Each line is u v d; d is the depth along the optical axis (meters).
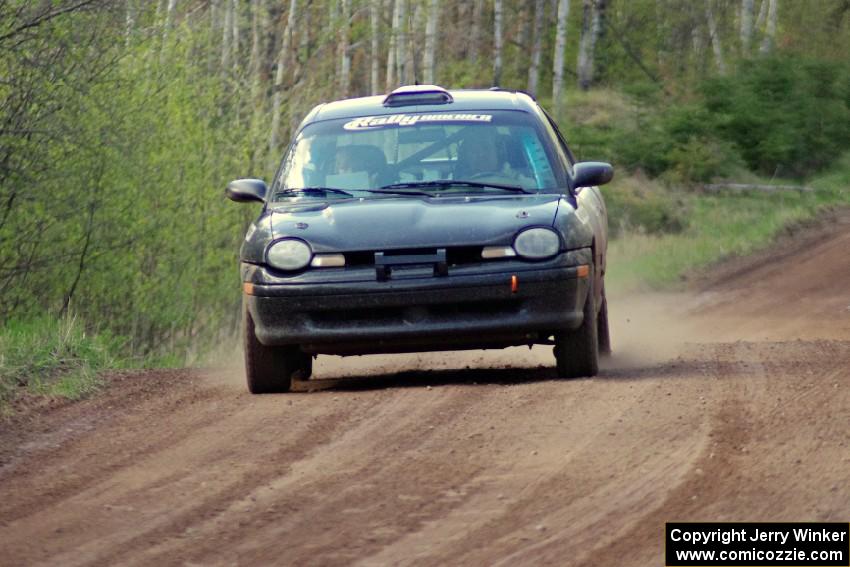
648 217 104.62
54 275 52.41
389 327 28.75
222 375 34.69
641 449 22.02
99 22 52.03
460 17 174.62
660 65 197.62
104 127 52.34
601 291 34.16
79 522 19.16
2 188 49.06
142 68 59.31
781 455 21.23
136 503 20.14
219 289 61.41
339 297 28.62
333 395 29.02
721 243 91.56
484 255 28.56
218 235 61.66
